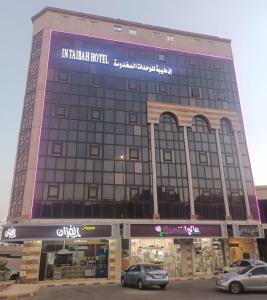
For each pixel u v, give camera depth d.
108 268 30.05
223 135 40.34
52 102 34.94
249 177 38.81
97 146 34.56
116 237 30.47
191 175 36.59
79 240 30.03
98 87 37.44
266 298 15.21
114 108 37.03
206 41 45.12
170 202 34.56
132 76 39.41
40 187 30.95
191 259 33.03
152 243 32.41
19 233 28.03
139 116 37.69
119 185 33.56
